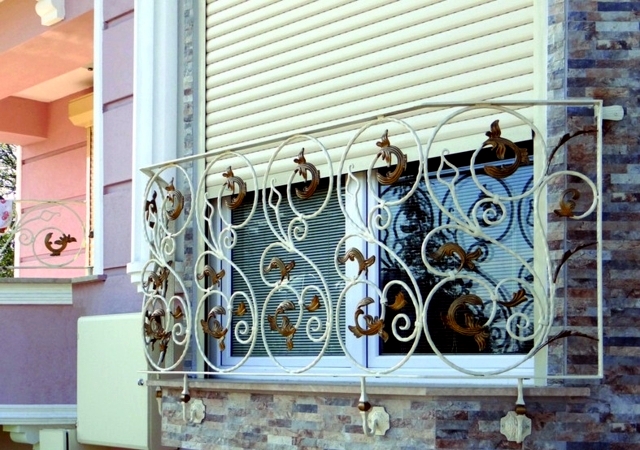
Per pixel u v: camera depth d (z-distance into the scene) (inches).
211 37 244.5
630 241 176.1
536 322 180.5
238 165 235.5
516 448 173.0
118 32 274.2
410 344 202.1
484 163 194.9
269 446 205.0
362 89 211.8
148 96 249.8
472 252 183.5
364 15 212.7
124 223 266.7
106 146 275.1
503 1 190.2
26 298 283.0
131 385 245.8
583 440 173.5
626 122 177.9
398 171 179.8
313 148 219.3
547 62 181.8
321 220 221.6
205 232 240.7
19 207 453.4
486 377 169.6
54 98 451.8
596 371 174.4
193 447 223.5
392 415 181.2
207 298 239.6
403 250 204.7
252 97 233.1
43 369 282.0
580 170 178.1
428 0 201.8
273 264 201.5
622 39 179.2
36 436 281.4
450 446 173.5
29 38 339.0
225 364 237.5
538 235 181.3
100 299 272.7
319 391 192.1
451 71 197.0
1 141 463.8
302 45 224.2
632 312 175.0
